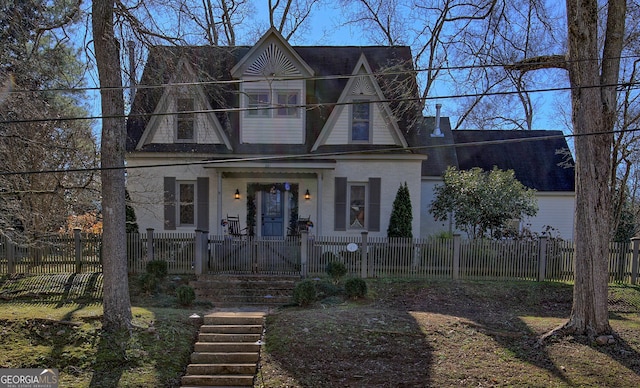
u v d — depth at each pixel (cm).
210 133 1541
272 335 863
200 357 791
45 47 1212
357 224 1574
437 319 937
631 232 2006
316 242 1278
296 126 1566
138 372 738
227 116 1565
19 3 1017
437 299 1137
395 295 1160
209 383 732
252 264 1280
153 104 1505
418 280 1256
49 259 1213
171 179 1524
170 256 1271
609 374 717
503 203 1378
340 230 1550
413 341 834
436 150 1903
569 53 853
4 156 1017
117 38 922
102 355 768
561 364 751
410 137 1602
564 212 1916
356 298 1125
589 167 832
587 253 838
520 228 1855
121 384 701
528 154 2056
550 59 930
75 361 750
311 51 1775
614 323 912
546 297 1152
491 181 1438
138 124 1577
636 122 1538
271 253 1281
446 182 1514
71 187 1048
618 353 778
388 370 744
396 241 1296
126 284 871
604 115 833
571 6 838
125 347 792
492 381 705
